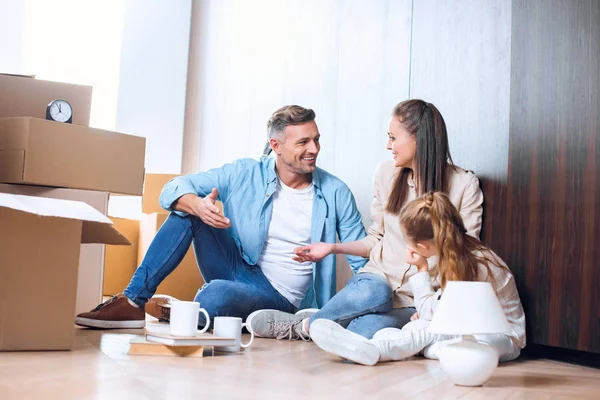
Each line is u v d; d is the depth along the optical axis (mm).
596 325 2311
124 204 5613
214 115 5254
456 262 2225
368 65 3625
